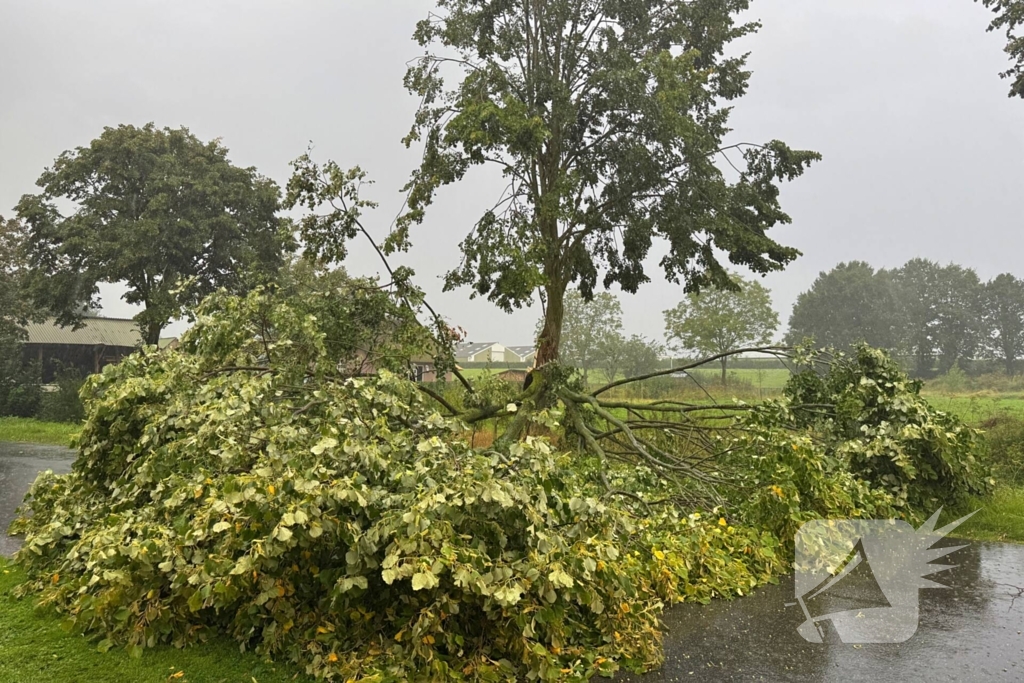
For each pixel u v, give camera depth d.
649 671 3.84
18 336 23.92
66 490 6.01
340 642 3.77
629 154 10.32
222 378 6.58
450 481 4.02
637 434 10.87
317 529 3.57
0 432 16.80
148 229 21.97
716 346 30.67
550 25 10.92
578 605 4.23
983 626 4.58
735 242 10.27
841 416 8.20
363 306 8.76
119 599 3.79
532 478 4.23
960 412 15.36
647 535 5.25
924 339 49.28
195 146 25.52
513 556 3.91
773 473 6.34
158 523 4.28
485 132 9.49
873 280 46.75
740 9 11.81
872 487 7.51
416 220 10.09
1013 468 9.87
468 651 3.79
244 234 24.58
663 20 11.68
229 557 3.73
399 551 3.49
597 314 28.77
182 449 4.95
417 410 6.13
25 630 4.14
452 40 10.70
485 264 9.58
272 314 7.41
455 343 9.58
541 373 10.08
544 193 10.64
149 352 7.23
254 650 3.89
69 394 20.45
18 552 5.44
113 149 23.42
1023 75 13.66
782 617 4.76
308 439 4.93
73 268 23.22
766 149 11.62
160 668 3.66
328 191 8.80
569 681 3.62
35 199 23.28
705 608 4.96
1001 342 50.22
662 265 12.07
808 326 47.81
